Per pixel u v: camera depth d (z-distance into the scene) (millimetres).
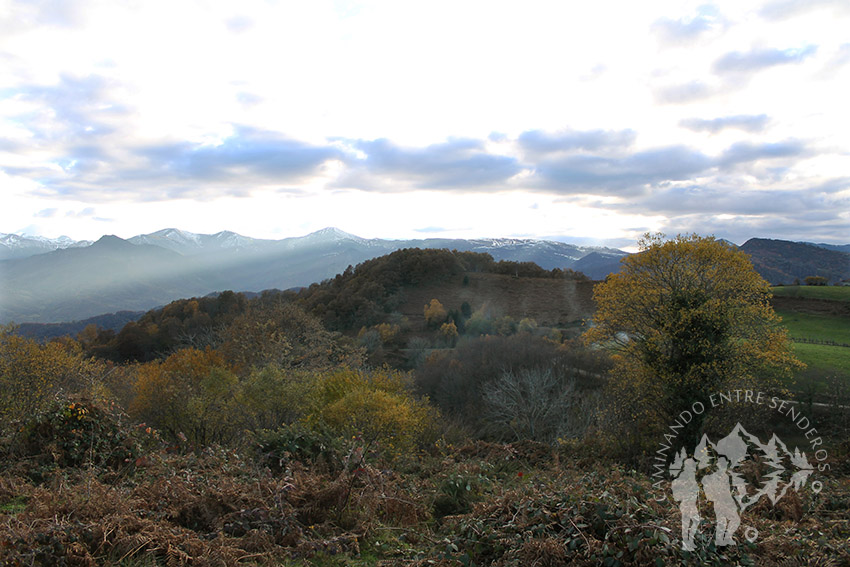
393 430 11594
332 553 4715
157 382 13781
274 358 26328
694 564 4371
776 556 4738
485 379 37344
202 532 4816
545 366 35906
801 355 36469
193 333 51062
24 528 3957
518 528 4816
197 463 7230
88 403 7590
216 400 13172
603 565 4289
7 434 7117
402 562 4656
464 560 4496
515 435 30766
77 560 3818
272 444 8336
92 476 5676
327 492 5746
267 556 4418
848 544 4836
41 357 15023
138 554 4141
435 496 6930
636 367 18281
